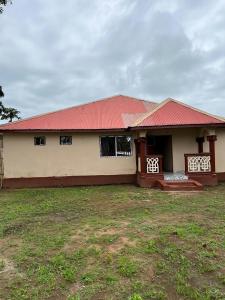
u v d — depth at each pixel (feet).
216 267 19.94
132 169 60.85
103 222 30.53
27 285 18.15
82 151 59.98
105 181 60.23
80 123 60.70
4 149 58.29
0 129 56.08
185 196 44.86
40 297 16.88
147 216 32.71
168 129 58.13
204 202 39.81
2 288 17.89
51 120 61.36
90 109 68.64
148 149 65.31
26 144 58.70
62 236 26.32
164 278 18.84
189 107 61.87
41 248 23.70
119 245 23.84
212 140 55.36
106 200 43.04
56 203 41.68
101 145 60.54
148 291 17.24
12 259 21.89
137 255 21.84
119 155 60.85
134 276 18.94
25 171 58.59
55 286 17.98
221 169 60.39
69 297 16.78
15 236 26.99
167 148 64.03
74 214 34.88
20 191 54.03
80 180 59.72
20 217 33.83
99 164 60.23
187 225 28.37
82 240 25.27
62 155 59.47
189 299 16.57
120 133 60.49
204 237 25.08
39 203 42.11
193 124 54.19
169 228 27.37
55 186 58.95
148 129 55.01
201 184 52.29
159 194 46.78
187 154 55.62
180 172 60.75
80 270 19.88
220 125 54.24
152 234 26.12
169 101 64.28
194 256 21.62
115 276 18.94
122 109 69.51
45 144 59.21
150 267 20.11
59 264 20.68
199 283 18.22
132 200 42.45
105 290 17.43
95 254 22.24
